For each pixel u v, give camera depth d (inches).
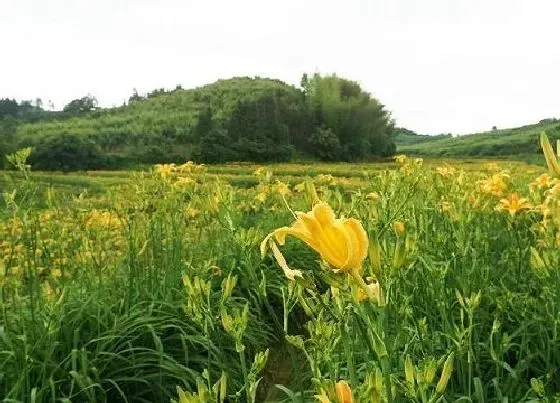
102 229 218.4
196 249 247.9
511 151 3331.7
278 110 2839.6
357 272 65.9
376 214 127.6
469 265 177.0
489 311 176.4
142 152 2445.9
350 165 2549.2
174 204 218.4
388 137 3265.3
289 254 290.0
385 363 64.5
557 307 136.9
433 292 139.3
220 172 2101.4
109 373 165.3
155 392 167.6
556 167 65.6
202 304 98.4
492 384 142.4
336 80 3139.8
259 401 181.0
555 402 107.6
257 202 320.8
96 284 207.9
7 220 235.8
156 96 4313.5
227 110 3248.0
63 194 216.7
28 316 180.4
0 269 149.6
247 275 225.5
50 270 189.8
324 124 2982.3
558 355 138.6
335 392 57.7
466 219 157.1
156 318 177.0
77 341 157.9
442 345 139.4
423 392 66.5
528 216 182.2
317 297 77.8
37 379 151.8
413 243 79.9
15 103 4867.1
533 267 132.6
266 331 219.8
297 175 1964.8
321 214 65.1
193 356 182.9
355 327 91.4
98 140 2733.8
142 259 217.6
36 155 2133.4
